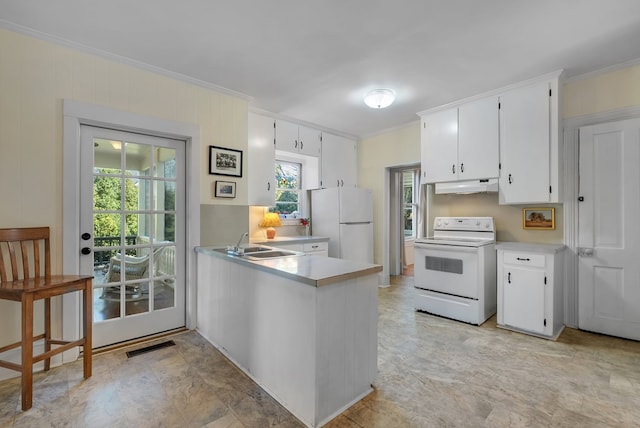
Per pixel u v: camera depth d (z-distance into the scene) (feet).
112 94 7.93
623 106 8.62
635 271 8.46
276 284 6.02
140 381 6.54
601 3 5.90
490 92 10.19
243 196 10.63
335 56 7.99
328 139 14.74
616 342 8.46
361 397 5.94
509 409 5.61
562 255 9.49
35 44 6.91
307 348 5.28
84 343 6.63
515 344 8.43
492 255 10.84
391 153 14.80
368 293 6.11
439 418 5.37
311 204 14.97
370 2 5.92
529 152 9.47
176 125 9.03
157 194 9.08
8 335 6.65
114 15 6.30
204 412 5.55
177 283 9.44
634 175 8.45
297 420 5.36
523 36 7.08
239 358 7.19
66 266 7.25
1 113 6.55
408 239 21.27
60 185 7.23
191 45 7.48
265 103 11.32
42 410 5.56
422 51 7.75
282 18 6.42
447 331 9.38
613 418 5.36
